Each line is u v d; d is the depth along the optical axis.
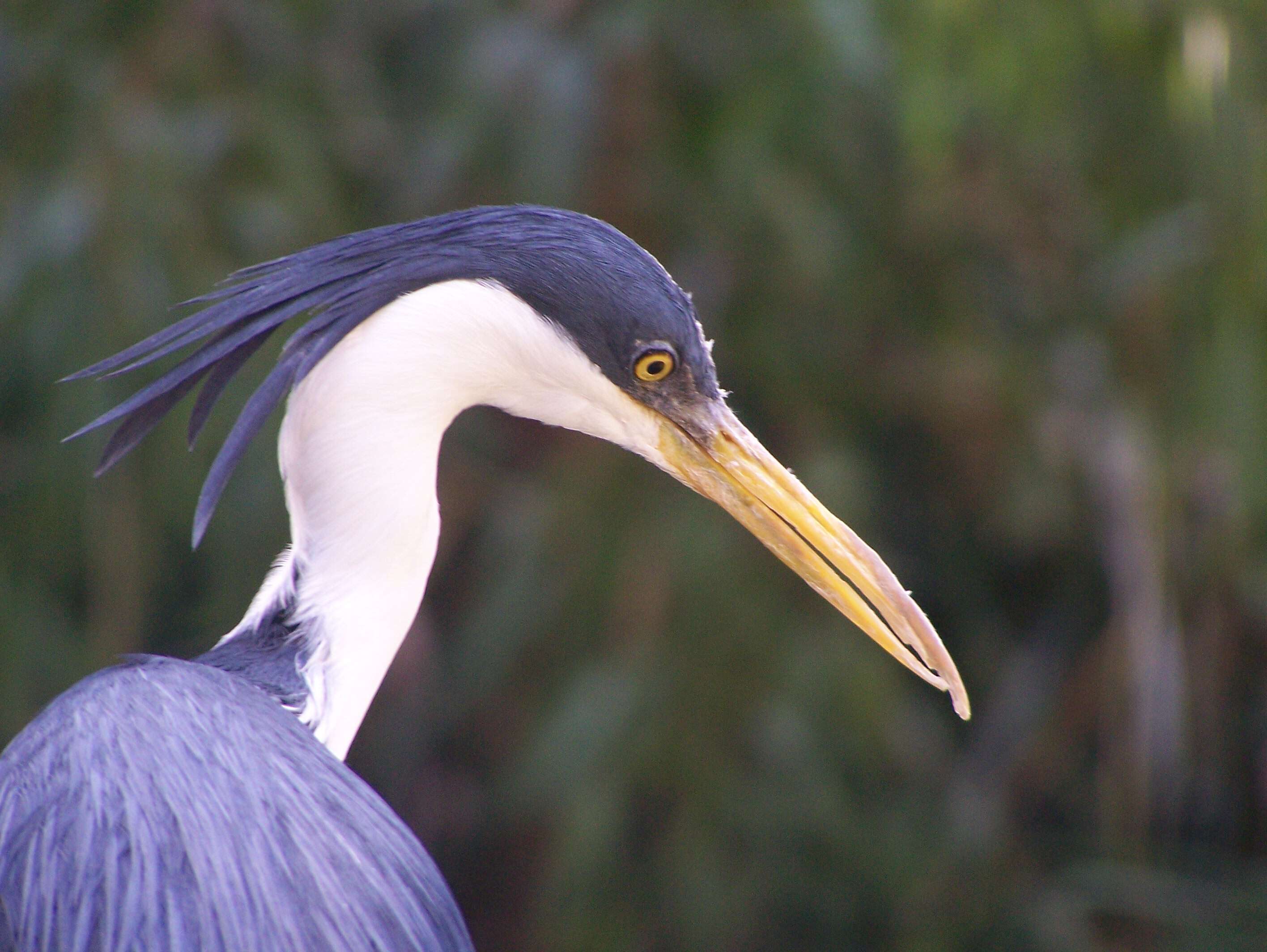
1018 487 11.27
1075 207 11.19
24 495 10.05
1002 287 11.49
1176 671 10.88
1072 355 11.27
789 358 11.09
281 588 5.32
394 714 11.62
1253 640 11.66
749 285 10.95
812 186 10.67
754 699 10.25
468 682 10.55
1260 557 10.98
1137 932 11.59
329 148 10.95
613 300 5.38
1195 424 10.50
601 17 10.30
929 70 9.72
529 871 12.09
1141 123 10.49
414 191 10.34
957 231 11.17
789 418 11.22
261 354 9.59
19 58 10.03
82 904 4.20
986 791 11.54
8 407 10.36
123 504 9.86
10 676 10.05
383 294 5.27
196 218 9.90
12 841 4.41
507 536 10.70
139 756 4.46
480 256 5.33
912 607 5.79
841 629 10.55
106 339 9.63
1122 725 11.27
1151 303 10.65
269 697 4.90
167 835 4.27
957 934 10.79
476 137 10.02
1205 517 10.96
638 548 10.38
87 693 4.75
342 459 5.21
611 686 10.17
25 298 9.70
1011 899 11.00
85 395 9.62
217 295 5.39
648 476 10.58
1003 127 10.34
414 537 5.28
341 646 5.21
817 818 10.40
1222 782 11.91
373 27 11.37
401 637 5.36
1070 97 10.27
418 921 4.47
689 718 10.20
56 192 9.70
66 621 10.49
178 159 9.84
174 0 10.42
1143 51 10.20
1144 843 11.17
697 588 10.26
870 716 10.44
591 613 10.47
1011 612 12.41
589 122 9.97
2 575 10.12
